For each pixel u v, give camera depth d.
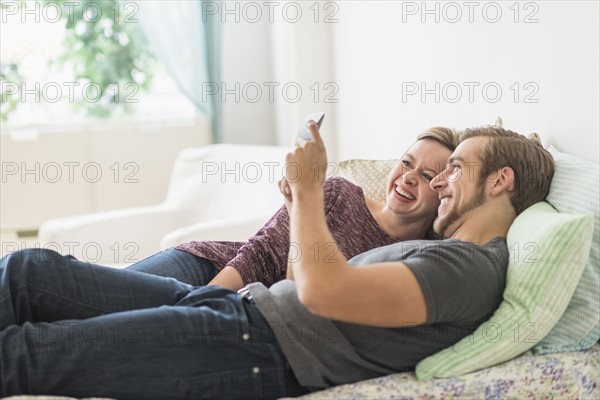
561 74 1.92
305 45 3.40
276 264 1.94
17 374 1.41
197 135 3.82
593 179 1.67
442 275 1.48
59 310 1.58
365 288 1.42
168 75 3.92
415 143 1.99
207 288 1.65
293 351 1.50
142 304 1.65
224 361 1.49
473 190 1.69
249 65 3.91
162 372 1.46
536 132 2.04
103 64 4.04
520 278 1.54
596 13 1.78
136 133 3.72
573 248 1.53
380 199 2.15
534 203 1.73
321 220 1.54
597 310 1.61
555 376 1.56
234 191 3.28
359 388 1.49
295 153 1.58
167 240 2.68
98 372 1.44
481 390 1.50
